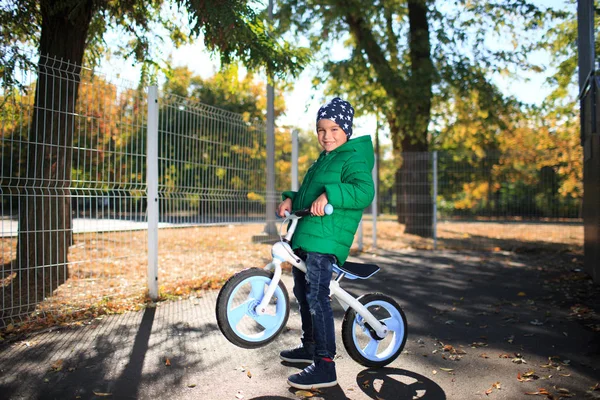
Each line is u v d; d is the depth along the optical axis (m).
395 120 13.98
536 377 3.33
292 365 3.55
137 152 5.43
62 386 3.10
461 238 12.44
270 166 11.07
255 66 6.95
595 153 6.52
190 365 3.52
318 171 3.29
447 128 17.03
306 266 3.13
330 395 3.03
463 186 12.52
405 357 3.76
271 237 10.83
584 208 7.52
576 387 3.14
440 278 7.23
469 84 13.33
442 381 3.27
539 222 11.77
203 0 5.66
